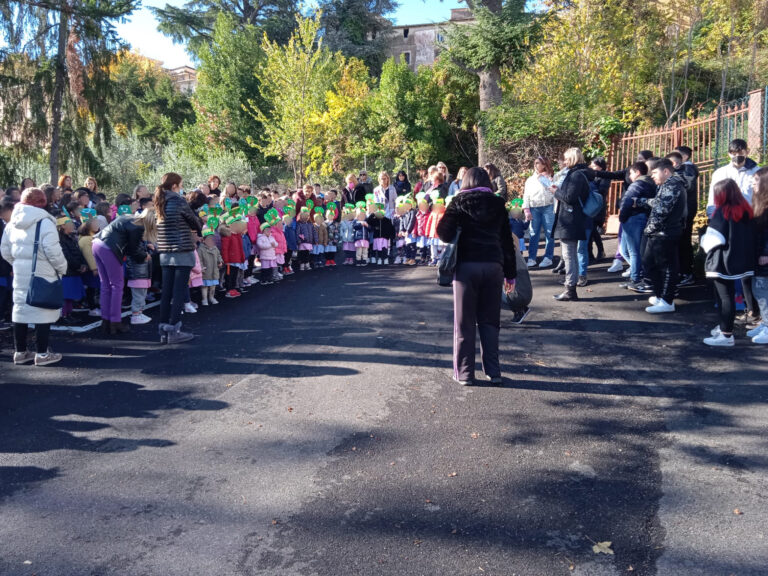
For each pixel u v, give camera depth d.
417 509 3.53
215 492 3.76
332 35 39.28
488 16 18.88
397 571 2.99
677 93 22.23
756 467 3.96
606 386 5.41
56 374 6.07
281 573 2.99
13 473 4.06
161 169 23.95
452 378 5.68
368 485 3.81
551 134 15.10
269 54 24.97
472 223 5.31
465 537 3.26
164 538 3.29
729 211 6.01
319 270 12.23
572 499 3.63
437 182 11.82
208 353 6.65
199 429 4.70
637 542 3.21
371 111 26.67
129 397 5.41
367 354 6.43
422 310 8.26
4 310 7.82
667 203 7.17
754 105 10.23
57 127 19.00
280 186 26.27
